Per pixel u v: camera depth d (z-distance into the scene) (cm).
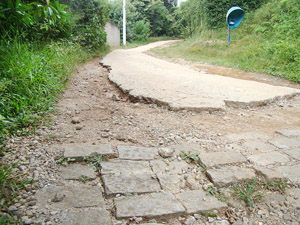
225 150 258
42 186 189
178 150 254
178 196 187
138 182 200
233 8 1093
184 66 873
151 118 340
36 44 547
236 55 1000
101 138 275
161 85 489
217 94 444
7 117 271
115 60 869
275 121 361
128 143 268
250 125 338
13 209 163
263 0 1374
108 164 223
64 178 200
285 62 775
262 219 171
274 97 458
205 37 1431
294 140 290
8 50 403
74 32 890
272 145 275
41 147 243
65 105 375
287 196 194
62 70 474
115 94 457
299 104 456
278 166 230
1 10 421
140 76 575
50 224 153
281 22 1057
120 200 179
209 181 207
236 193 193
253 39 1106
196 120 342
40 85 354
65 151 235
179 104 376
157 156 241
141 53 1338
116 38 2027
